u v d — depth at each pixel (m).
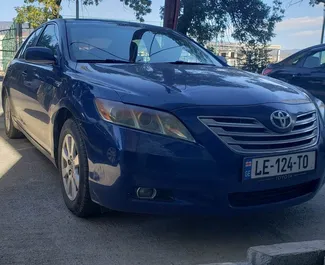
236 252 2.94
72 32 4.26
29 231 3.12
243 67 22.45
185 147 2.75
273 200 3.03
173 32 4.84
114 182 2.87
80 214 3.31
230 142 2.81
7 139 6.01
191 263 2.77
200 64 4.23
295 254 2.48
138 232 3.18
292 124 3.02
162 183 2.77
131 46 4.21
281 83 3.64
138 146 2.79
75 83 3.41
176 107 2.83
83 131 3.10
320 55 7.46
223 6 21.50
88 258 2.77
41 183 4.18
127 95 2.95
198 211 2.80
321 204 3.87
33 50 3.89
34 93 4.37
